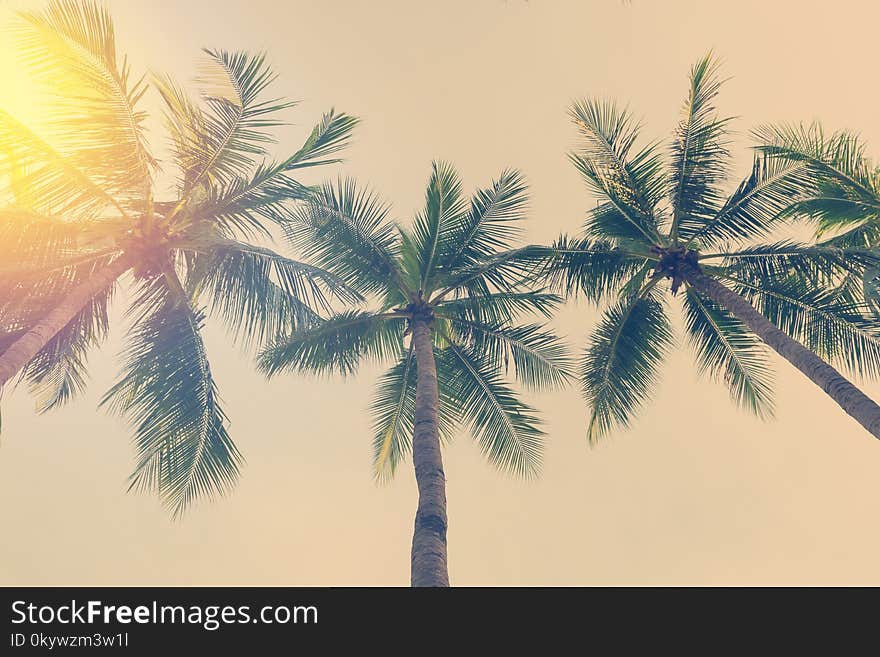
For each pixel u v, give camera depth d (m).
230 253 14.96
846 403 11.33
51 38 12.07
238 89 14.21
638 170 15.86
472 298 17.19
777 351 13.15
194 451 13.51
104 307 14.10
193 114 14.04
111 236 13.84
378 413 17.53
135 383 13.62
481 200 17.11
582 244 15.66
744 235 15.67
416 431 12.12
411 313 16.86
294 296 15.12
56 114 12.48
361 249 16.94
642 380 16.12
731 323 15.98
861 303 14.10
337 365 16.48
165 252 14.15
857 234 15.63
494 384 16.88
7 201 12.49
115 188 13.38
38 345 11.37
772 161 15.23
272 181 14.82
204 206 14.59
